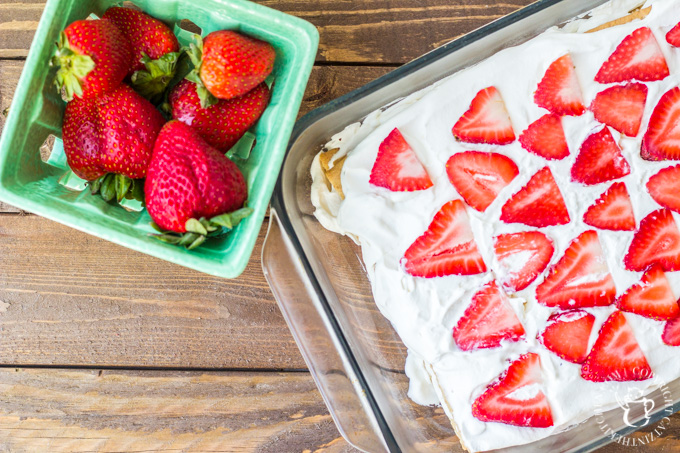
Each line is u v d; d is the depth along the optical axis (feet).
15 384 4.18
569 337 3.61
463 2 4.08
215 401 4.24
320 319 3.92
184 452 4.23
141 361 4.20
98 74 2.97
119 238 3.08
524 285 3.60
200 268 3.09
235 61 3.05
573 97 3.53
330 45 4.05
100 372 4.20
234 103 3.25
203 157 3.01
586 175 3.58
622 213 3.61
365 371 4.07
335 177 3.71
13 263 4.12
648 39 3.52
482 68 3.53
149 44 3.25
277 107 3.31
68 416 4.20
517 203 3.56
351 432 3.91
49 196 3.18
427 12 4.07
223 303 4.19
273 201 3.66
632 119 3.56
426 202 3.55
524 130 3.55
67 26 3.17
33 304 4.15
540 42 3.52
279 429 4.25
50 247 4.12
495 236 3.58
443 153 3.53
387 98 3.78
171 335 4.19
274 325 4.22
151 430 4.23
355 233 3.60
